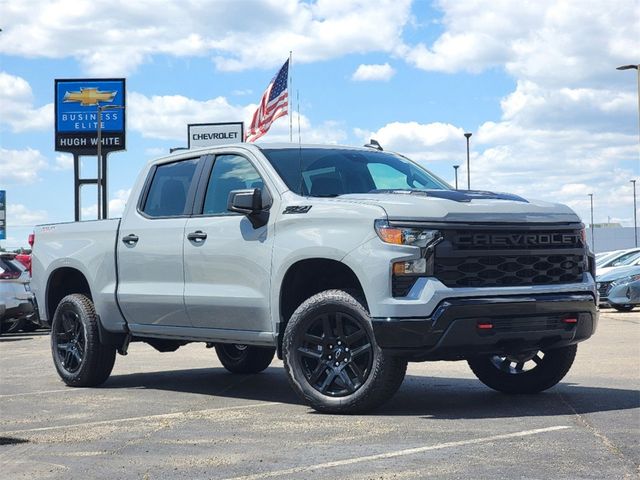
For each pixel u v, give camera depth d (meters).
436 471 4.76
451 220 6.43
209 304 7.56
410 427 6.04
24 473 5.02
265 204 7.23
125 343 8.83
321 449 5.41
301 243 6.80
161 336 8.23
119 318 8.58
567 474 4.63
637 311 21.19
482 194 7.05
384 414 6.62
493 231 6.54
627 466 4.78
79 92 52.22
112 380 9.45
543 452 5.14
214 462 5.16
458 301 6.30
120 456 5.39
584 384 8.16
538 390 7.64
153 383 9.11
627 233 75.50
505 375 7.73
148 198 8.45
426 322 6.24
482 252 6.49
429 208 6.45
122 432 6.19
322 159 7.62
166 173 8.40
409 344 6.29
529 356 7.12
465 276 6.43
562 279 6.86
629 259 23.03
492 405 6.99
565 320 6.75
